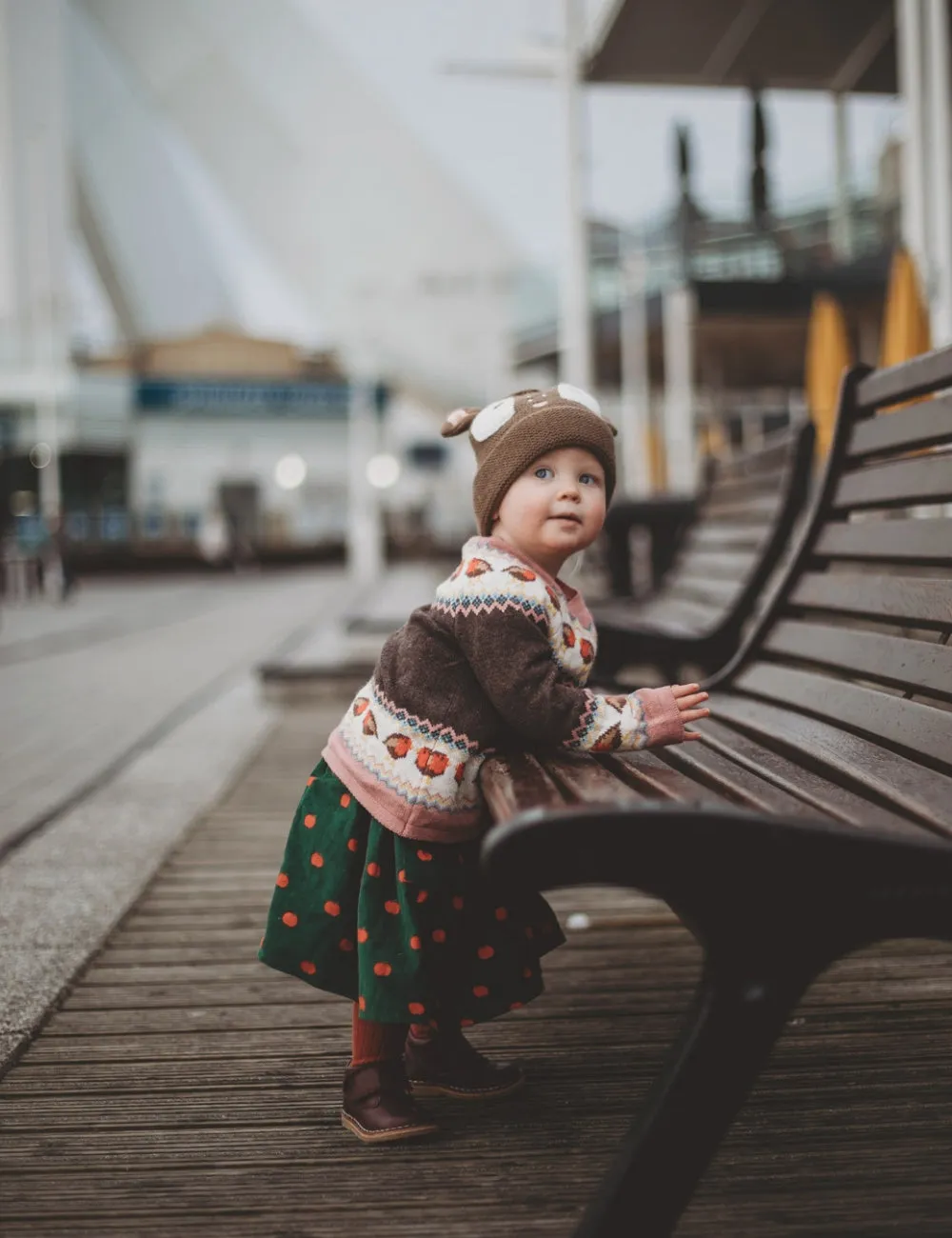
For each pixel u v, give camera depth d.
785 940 1.11
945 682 1.66
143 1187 1.50
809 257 13.01
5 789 4.07
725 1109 1.11
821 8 8.66
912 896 1.10
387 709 1.58
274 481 36.78
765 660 2.39
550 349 16.69
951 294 6.06
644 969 2.26
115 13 41.28
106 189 44.56
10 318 34.44
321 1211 1.44
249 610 14.56
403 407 43.25
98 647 9.71
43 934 2.47
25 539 30.64
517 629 1.51
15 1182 1.51
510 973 1.62
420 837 1.55
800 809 1.33
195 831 3.41
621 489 14.58
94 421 34.44
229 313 48.53
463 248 43.03
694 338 14.45
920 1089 1.73
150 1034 1.98
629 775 1.49
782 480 3.53
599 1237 1.11
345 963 1.63
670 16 8.75
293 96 42.56
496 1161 1.56
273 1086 1.79
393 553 35.00
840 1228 1.38
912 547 1.92
